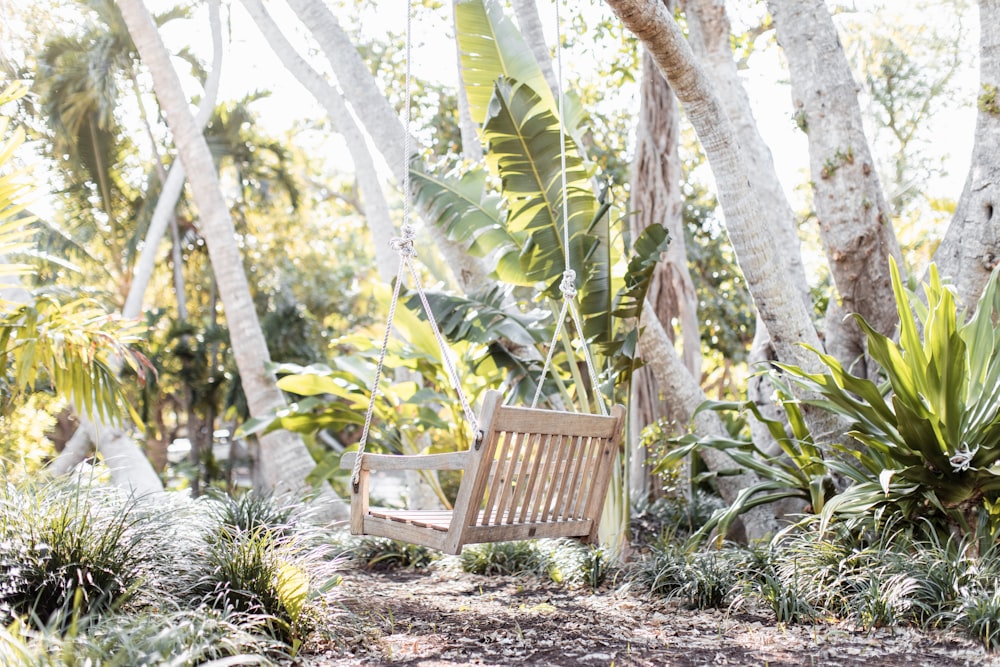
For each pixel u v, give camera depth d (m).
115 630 3.28
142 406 17.77
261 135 19.31
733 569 5.43
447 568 7.01
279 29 10.68
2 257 8.90
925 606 4.45
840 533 5.40
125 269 18.00
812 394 6.17
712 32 8.42
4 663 2.91
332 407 8.84
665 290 9.63
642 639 4.50
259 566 4.36
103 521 4.46
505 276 7.19
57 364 5.74
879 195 6.82
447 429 8.79
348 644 4.34
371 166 10.45
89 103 13.98
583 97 13.88
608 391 6.68
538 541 7.10
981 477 4.92
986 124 6.28
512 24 6.96
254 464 20.27
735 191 5.89
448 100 15.15
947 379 4.79
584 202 6.52
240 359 9.38
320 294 20.95
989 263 6.18
